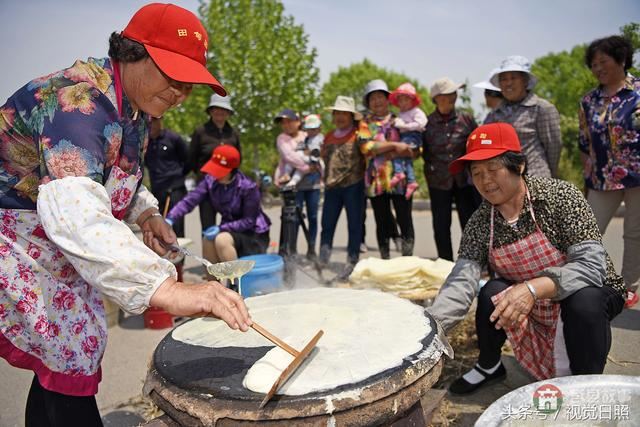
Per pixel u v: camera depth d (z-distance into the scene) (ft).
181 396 3.96
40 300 4.63
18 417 8.11
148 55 4.51
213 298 3.98
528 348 7.36
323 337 4.87
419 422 4.58
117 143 4.66
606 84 10.69
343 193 15.62
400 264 9.25
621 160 10.49
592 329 6.31
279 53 43.57
